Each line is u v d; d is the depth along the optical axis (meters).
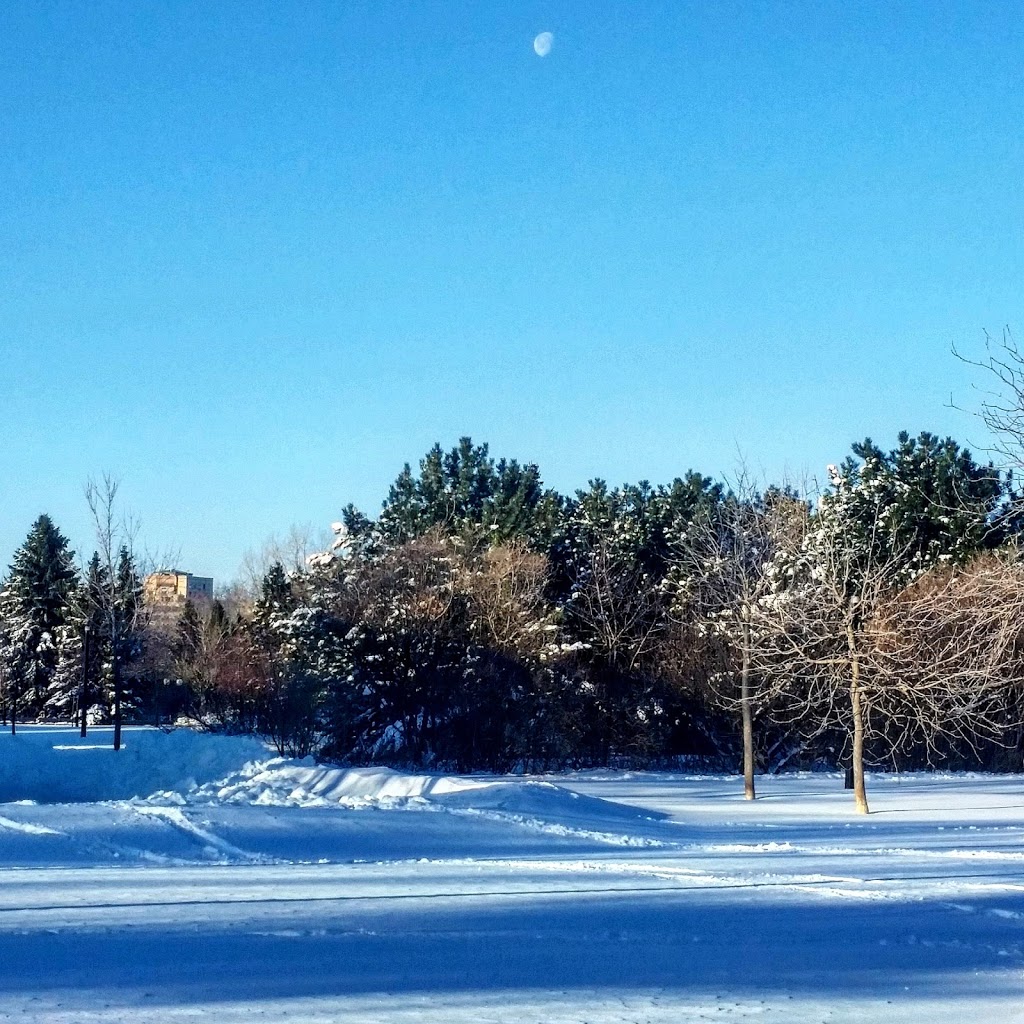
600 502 60.91
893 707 37.66
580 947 9.21
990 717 42.72
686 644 48.28
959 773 45.19
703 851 16.95
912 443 54.72
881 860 15.88
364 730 44.00
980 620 29.14
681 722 48.56
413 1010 7.05
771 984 8.09
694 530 47.88
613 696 48.47
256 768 31.12
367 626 43.59
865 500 51.72
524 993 7.61
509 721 44.47
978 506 22.42
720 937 9.77
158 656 60.84
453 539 52.47
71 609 70.12
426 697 43.53
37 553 75.56
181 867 13.77
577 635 51.28
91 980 7.68
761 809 27.83
